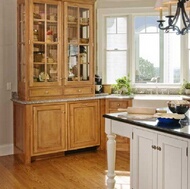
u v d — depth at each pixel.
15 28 5.09
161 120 2.85
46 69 4.86
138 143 2.98
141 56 5.84
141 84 5.83
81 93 5.14
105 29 5.86
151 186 2.84
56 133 4.88
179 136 2.48
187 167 2.45
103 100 5.32
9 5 5.02
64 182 3.91
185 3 3.50
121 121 3.13
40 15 4.76
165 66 5.80
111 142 3.40
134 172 3.05
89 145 5.23
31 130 4.66
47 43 4.83
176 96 5.43
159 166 2.73
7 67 5.07
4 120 5.10
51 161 4.78
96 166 4.53
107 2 5.80
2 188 3.71
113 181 3.44
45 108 4.76
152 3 5.67
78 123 5.08
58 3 4.86
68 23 5.01
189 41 5.70
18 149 4.93
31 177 4.09
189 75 5.74
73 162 4.72
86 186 3.78
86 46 5.27
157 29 5.77
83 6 5.12
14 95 5.09
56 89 4.90
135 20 5.82
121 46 5.86
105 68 5.90
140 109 3.27
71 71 5.10
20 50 4.91
